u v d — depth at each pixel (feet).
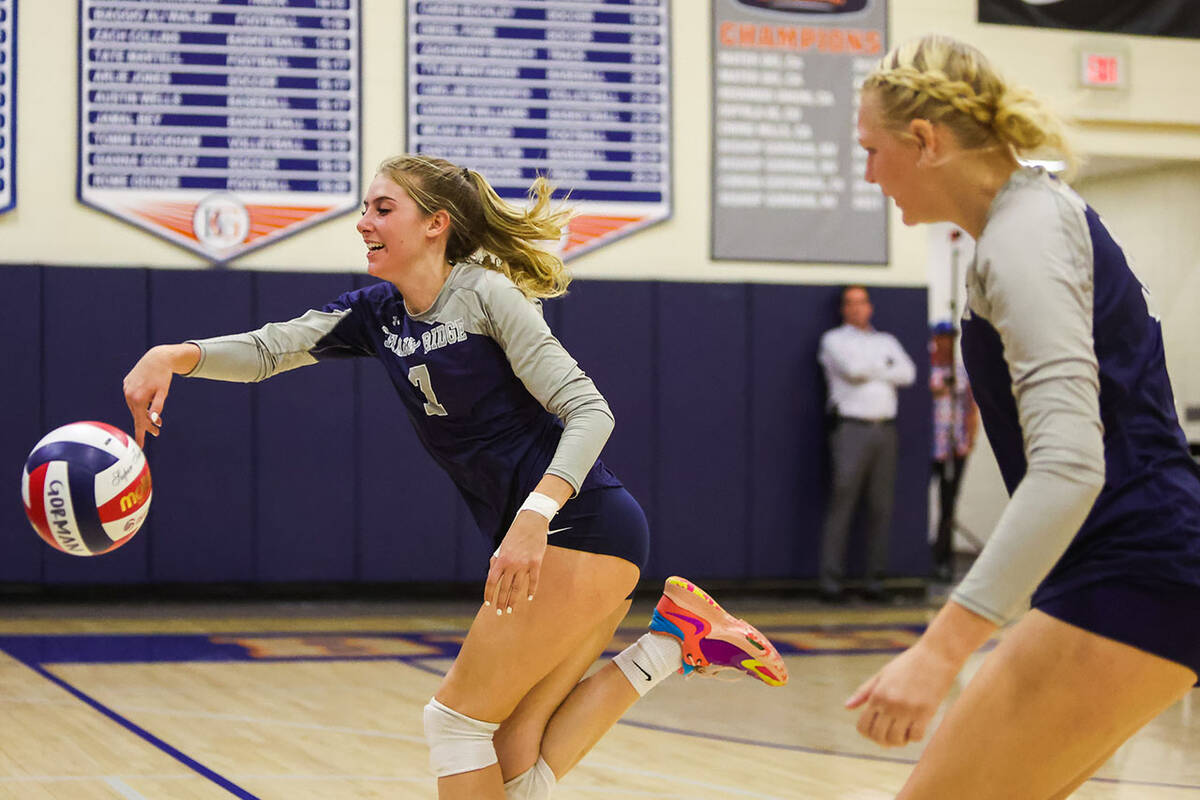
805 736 19.08
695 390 36.01
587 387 9.94
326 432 34.06
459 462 10.62
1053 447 6.33
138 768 16.57
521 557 9.39
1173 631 6.88
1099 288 6.96
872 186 37.91
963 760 7.15
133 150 33.47
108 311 32.86
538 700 10.82
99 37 33.22
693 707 21.38
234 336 11.06
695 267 36.83
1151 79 39.52
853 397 35.45
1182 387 45.06
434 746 10.18
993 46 38.47
